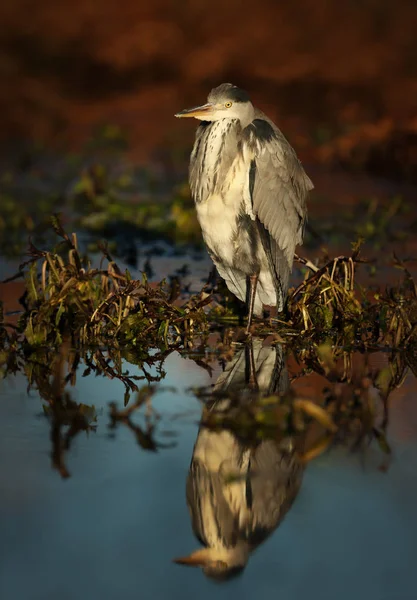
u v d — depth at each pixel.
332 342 11.79
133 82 34.25
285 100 31.12
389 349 11.55
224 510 7.50
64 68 35.00
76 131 30.19
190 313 11.75
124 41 35.72
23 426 8.98
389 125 25.81
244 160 11.53
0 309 12.20
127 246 17.72
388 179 23.92
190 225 18.38
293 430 8.77
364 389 9.27
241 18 36.00
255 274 11.95
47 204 20.97
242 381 10.19
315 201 21.33
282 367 10.78
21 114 31.41
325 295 12.00
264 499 7.64
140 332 11.66
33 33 36.28
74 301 11.54
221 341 11.83
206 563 6.79
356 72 32.47
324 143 26.39
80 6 37.25
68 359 11.07
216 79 33.28
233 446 8.51
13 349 11.37
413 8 35.66
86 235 18.61
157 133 29.72
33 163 26.48
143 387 9.61
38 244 17.44
